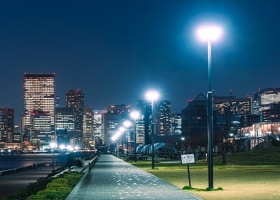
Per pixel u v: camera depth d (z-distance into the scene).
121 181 41.75
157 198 27.84
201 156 118.38
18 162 195.75
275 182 39.53
